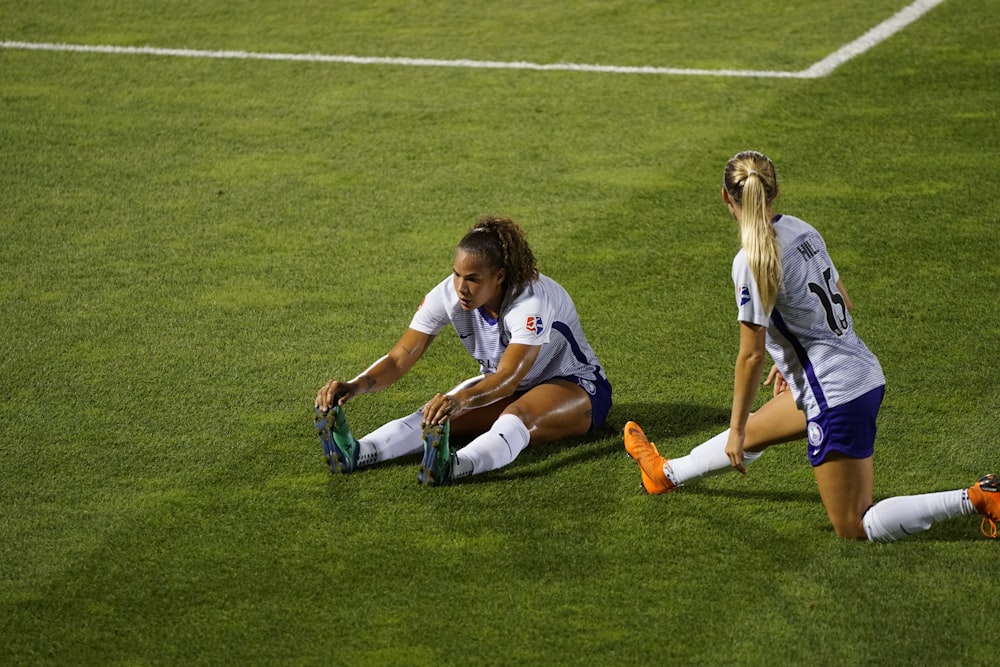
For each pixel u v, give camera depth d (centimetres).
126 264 2367
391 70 3531
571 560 1435
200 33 3884
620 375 1914
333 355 2006
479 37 3803
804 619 1319
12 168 2869
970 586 1361
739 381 1350
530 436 1662
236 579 1412
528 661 1265
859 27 3747
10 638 1317
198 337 2070
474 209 2612
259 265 2362
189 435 1752
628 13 3997
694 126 3048
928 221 2461
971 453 1653
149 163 2898
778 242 1340
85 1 4206
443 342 2050
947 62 3409
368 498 1576
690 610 1340
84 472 1652
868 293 2164
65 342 2055
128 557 1459
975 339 1980
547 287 1680
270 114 3216
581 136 3011
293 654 1283
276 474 1642
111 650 1295
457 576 1409
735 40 3691
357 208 2628
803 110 3130
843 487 1409
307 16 4050
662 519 1517
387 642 1298
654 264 2322
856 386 1368
